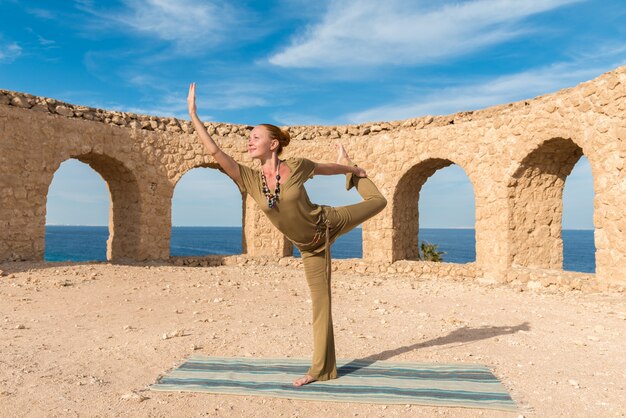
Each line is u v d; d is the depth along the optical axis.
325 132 14.81
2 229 10.91
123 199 13.84
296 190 3.25
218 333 5.21
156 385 3.45
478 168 11.98
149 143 13.64
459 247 113.19
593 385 3.51
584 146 9.38
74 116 12.45
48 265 10.54
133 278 9.54
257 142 3.24
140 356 4.28
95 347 4.59
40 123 11.63
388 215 13.47
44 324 5.63
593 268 59.38
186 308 6.75
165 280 9.50
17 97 11.35
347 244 124.81
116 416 2.92
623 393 3.34
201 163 14.44
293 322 5.86
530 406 3.07
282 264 14.23
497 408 3.03
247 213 15.06
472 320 6.18
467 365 3.94
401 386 3.43
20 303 6.85
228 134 14.98
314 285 3.63
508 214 11.26
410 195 14.37
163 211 13.85
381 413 3.00
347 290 9.02
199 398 3.24
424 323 5.92
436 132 12.82
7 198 11.00
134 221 13.52
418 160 13.09
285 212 3.27
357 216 3.58
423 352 4.45
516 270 10.90
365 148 14.05
